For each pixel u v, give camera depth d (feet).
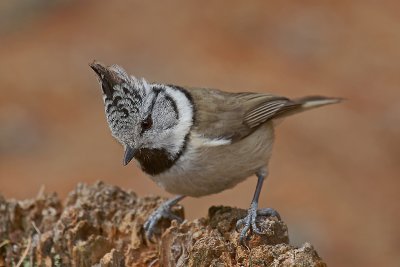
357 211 45.50
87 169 49.39
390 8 67.51
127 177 48.06
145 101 23.49
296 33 63.05
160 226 23.79
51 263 22.94
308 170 48.16
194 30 63.46
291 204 45.06
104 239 22.61
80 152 51.37
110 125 23.50
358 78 58.49
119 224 23.65
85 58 60.59
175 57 59.67
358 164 49.52
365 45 62.49
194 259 20.18
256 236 20.97
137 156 23.94
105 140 52.39
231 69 58.13
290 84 56.70
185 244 21.36
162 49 60.95
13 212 24.21
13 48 63.16
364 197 46.62
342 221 44.52
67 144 52.29
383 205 46.11
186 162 23.54
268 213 22.68
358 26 64.75
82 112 55.42
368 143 51.26
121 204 24.40
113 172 48.80
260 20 64.49
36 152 51.88
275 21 64.49
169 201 24.38
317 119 53.21
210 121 24.20
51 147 52.16
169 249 21.76
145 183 47.09
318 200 45.68
